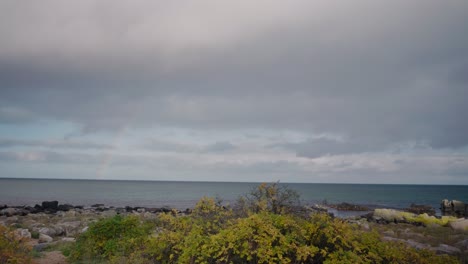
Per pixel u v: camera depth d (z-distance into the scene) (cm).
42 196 7656
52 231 1638
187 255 781
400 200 8175
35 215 2820
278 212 1091
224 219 978
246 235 741
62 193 9225
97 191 10969
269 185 1153
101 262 975
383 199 8462
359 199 8206
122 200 7106
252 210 1045
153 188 15138
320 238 788
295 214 1090
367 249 774
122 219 1171
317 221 844
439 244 1560
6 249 805
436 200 8350
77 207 4641
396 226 2544
